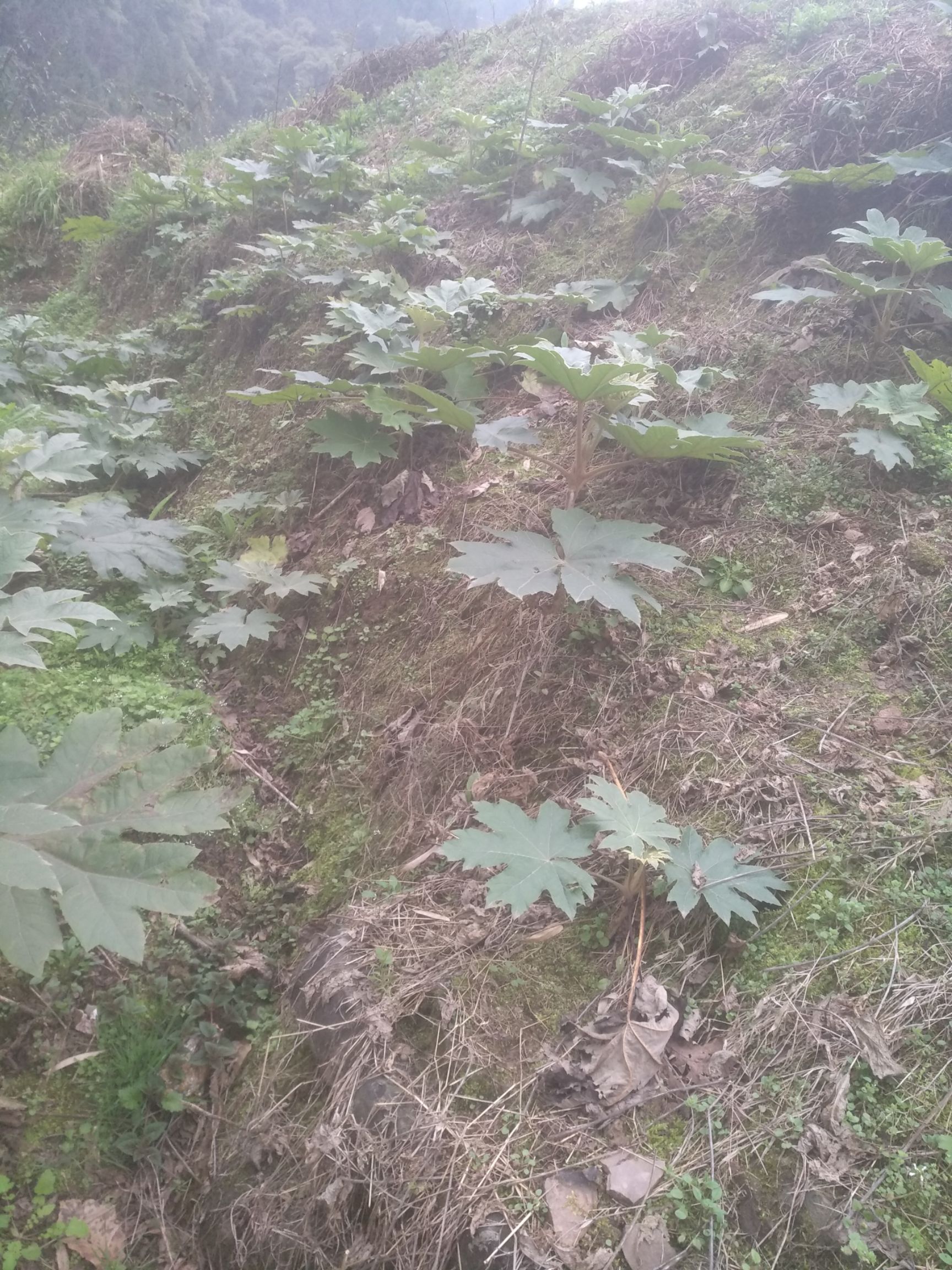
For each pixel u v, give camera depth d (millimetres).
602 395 3113
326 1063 2260
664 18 6512
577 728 2867
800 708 2727
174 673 3773
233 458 5027
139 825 1861
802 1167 1742
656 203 4973
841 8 5484
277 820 3213
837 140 4590
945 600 2855
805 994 2041
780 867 2309
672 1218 1744
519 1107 1996
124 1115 2396
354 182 6660
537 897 2164
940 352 3709
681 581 3275
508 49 8555
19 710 3225
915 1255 1589
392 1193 1909
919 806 2344
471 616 3408
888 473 3355
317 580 3871
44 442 3771
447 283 4414
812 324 3955
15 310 7570
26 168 9594
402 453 4262
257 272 5867
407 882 2711
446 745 3039
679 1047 2043
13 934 1674
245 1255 2062
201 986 2621
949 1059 1843
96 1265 2131
